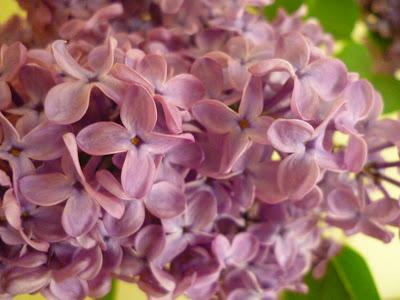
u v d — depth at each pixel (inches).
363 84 4.5
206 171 4.5
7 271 4.2
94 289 4.5
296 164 4.3
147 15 6.0
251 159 4.6
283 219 5.2
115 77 4.0
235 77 4.6
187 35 5.5
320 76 4.4
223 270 5.2
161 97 4.0
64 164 4.1
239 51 4.9
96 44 5.2
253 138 4.3
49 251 4.3
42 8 5.7
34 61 4.3
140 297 7.8
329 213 5.2
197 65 4.6
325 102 4.4
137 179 4.0
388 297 9.9
